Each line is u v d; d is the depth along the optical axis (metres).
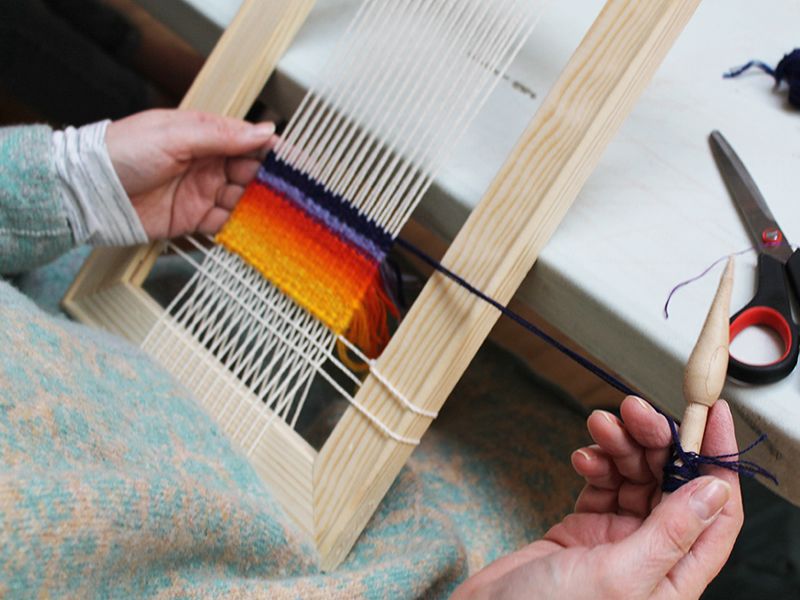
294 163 0.73
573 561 0.47
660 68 0.77
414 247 0.66
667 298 0.59
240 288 0.77
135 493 0.49
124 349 0.69
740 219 0.65
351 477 0.66
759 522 1.01
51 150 0.71
